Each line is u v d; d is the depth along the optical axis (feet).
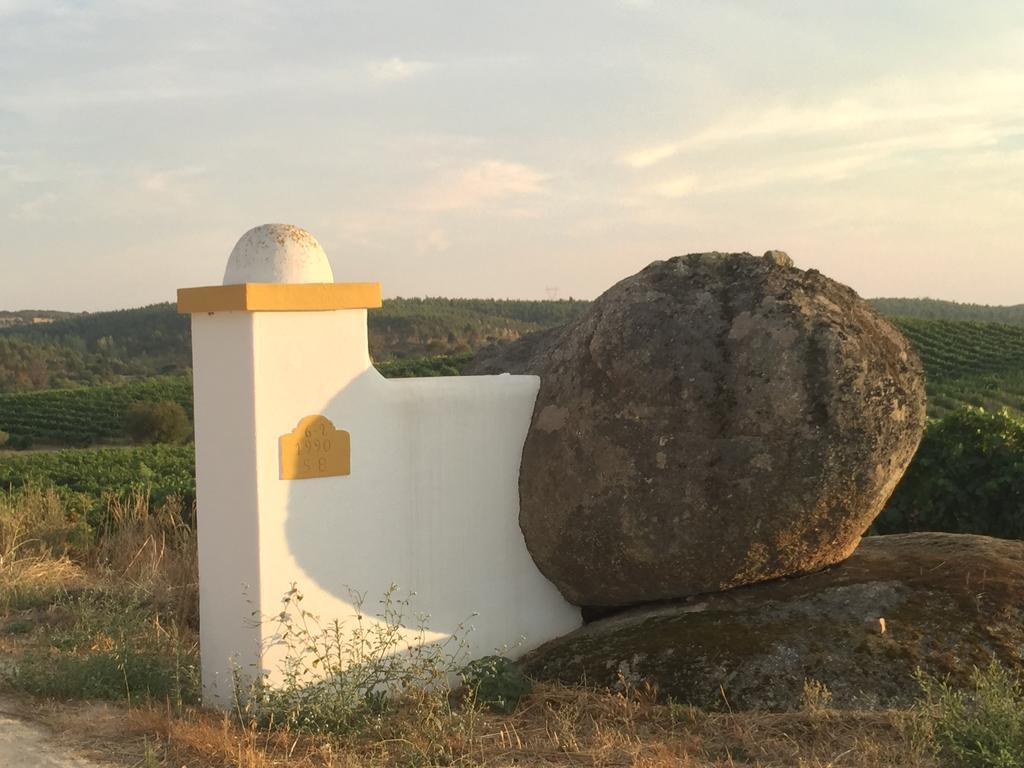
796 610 17.95
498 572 19.62
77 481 68.13
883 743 14.33
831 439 16.97
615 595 19.40
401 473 18.28
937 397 119.34
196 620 23.85
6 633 22.98
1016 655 16.47
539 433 19.13
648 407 17.69
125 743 15.10
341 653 17.26
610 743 14.87
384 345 250.16
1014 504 26.63
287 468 16.79
